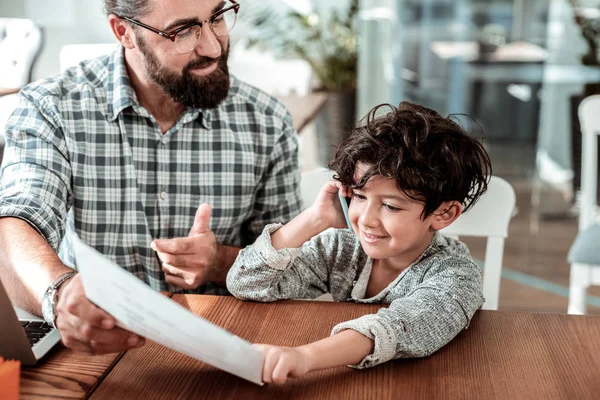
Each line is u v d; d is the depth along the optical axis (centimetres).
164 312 76
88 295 82
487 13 397
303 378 91
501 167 416
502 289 303
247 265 115
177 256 131
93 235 143
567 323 107
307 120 284
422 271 114
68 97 140
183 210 147
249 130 150
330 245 124
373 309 113
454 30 404
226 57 138
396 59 417
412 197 102
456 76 410
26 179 131
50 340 98
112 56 144
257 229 157
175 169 145
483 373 93
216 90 136
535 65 399
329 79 508
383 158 101
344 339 92
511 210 144
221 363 84
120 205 143
